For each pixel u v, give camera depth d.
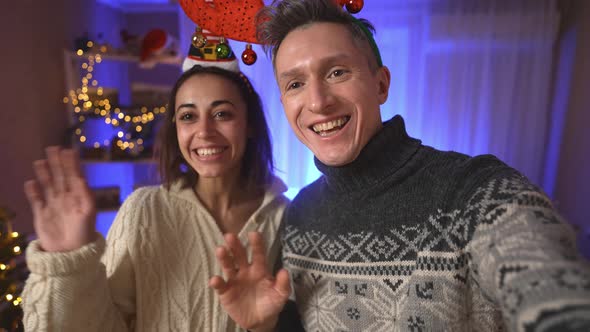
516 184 0.45
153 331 0.75
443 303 0.51
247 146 0.98
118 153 2.47
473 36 2.92
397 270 0.57
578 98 2.75
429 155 0.61
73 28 2.56
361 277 0.61
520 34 2.90
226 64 0.87
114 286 0.75
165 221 0.83
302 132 0.64
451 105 3.00
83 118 2.45
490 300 0.46
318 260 0.69
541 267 0.32
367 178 0.63
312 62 0.59
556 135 2.95
